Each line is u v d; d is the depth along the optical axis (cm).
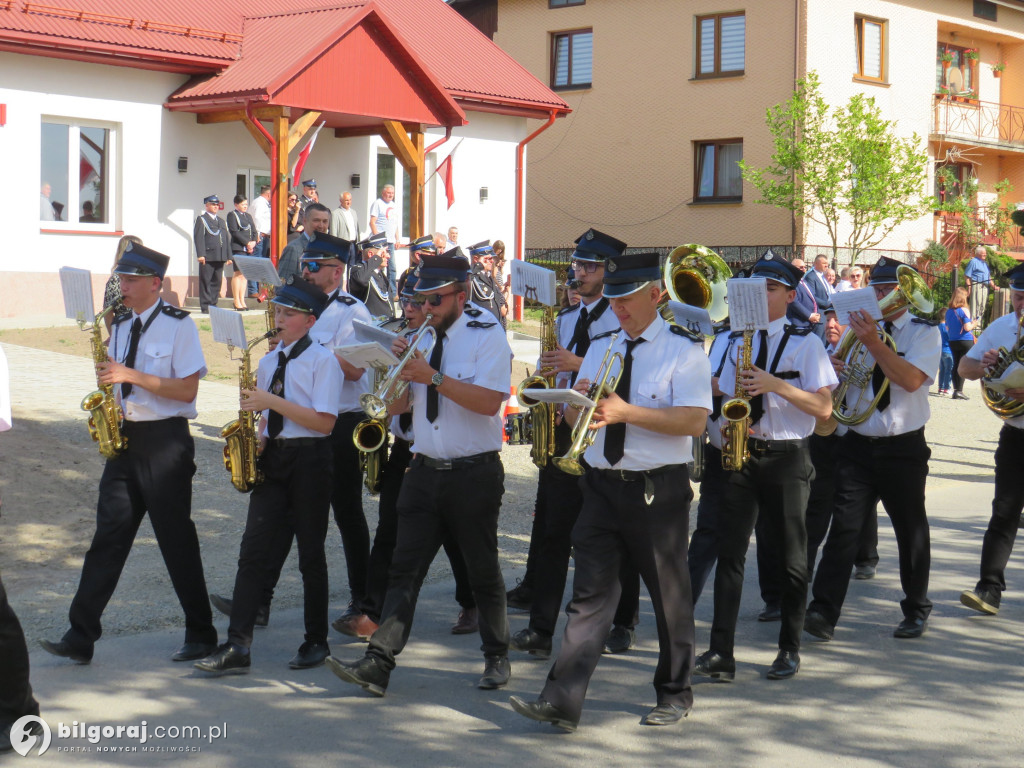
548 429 604
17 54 1750
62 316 1777
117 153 1883
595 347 525
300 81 1852
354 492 645
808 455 573
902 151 2653
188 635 588
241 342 566
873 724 512
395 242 2039
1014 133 3195
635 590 621
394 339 533
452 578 779
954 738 496
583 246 610
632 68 2852
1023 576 786
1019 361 674
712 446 615
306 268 646
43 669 567
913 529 641
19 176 1769
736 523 564
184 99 1883
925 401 641
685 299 558
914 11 2866
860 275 1870
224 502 880
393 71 1984
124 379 554
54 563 736
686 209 2797
